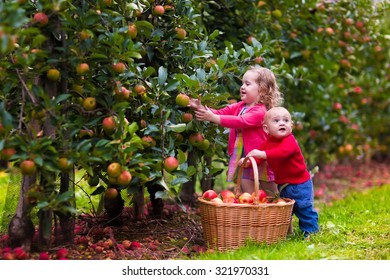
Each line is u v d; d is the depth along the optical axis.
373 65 9.52
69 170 4.03
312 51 7.41
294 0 6.99
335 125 8.88
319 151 9.33
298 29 7.33
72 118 4.42
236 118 4.93
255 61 5.61
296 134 7.88
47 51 4.00
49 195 4.10
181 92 4.79
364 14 7.50
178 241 5.05
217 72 5.00
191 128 4.96
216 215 4.55
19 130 3.94
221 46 6.45
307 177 5.09
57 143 4.07
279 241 4.68
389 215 6.04
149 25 4.64
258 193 4.59
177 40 5.20
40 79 4.29
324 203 7.41
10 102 4.20
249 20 6.70
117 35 4.17
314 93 8.05
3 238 4.52
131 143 4.19
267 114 4.90
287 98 7.54
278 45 6.79
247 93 5.12
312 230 5.14
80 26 4.22
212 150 5.26
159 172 4.46
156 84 4.68
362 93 9.73
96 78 4.45
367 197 7.31
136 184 4.61
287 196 5.10
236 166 5.16
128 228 5.39
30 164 3.81
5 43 3.29
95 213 5.45
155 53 5.24
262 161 5.02
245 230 4.54
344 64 7.81
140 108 4.62
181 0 5.18
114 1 4.54
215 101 4.98
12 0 3.88
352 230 5.38
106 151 4.12
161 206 5.87
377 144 11.48
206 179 5.79
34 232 4.45
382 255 4.56
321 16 7.28
